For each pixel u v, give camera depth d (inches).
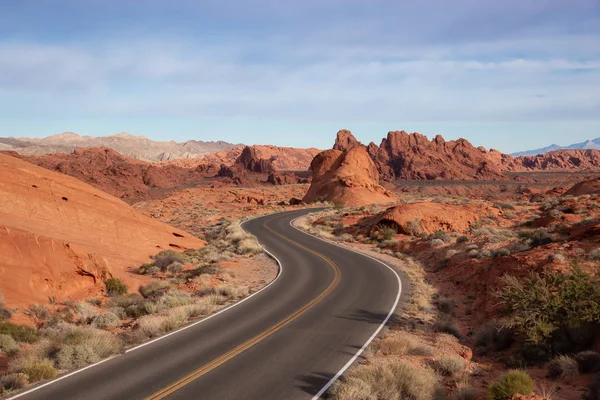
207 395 434.0
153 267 1126.4
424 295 889.5
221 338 619.5
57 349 553.0
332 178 3777.1
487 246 1149.1
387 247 1551.4
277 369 506.0
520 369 514.3
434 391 452.1
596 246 820.0
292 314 753.6
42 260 848.3
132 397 426.3
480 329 668.1
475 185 6958.7
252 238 1747.0
